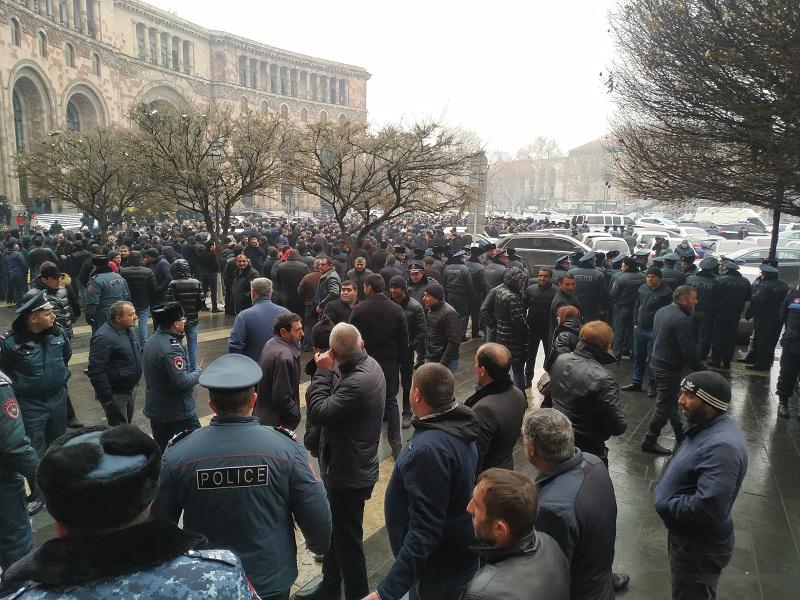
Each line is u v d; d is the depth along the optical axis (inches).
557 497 100.0
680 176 366.9
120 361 211.3
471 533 113.9
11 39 1413.6
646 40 362.9
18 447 140.4
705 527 124.5
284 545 99.7
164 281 461.1
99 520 53.2
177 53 2386.8
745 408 325.7
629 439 275.6
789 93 308.5
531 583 75.5
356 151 499.5
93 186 666.8
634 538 189.8
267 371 175.5
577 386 161.9
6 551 147.2
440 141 480.7
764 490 226.4
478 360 145.4
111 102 1934.1
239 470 96.1
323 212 2556.6
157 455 58.8
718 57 314.7
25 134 1558.8
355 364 147.9
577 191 4751.5
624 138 411.5
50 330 186.1
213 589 53.6
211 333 474.3
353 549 147.7
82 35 1750.7
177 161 515.8
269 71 2839.6
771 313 394.9
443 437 110.8
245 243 652.7
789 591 162.7
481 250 508.7
